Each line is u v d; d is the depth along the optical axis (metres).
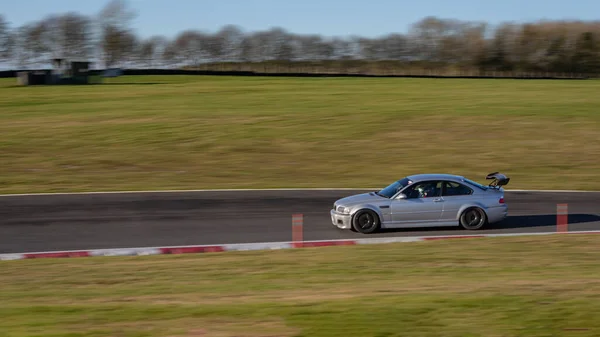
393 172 25.22
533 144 30.45
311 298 7.96
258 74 90.81
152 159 27.84
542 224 16.27
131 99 50.41
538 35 106.44
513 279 9.54
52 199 20.08
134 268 11.66
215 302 7.93
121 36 109.12
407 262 11.62
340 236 15.09
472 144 30.55
